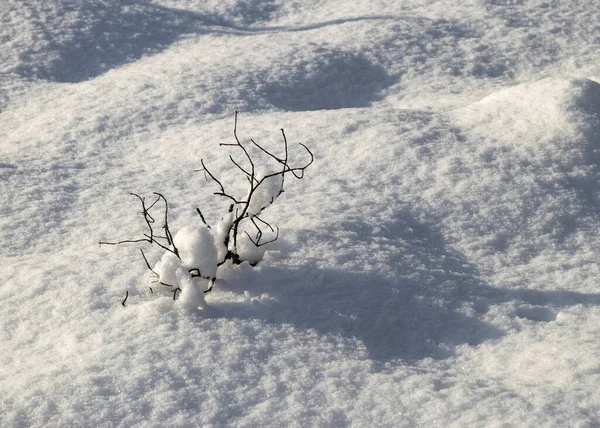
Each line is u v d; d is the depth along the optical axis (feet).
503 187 13.53
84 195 14.44
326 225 12.13
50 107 20.22
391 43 24.73
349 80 22.34
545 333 9.62
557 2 28.78
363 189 13.65
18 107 20.66
